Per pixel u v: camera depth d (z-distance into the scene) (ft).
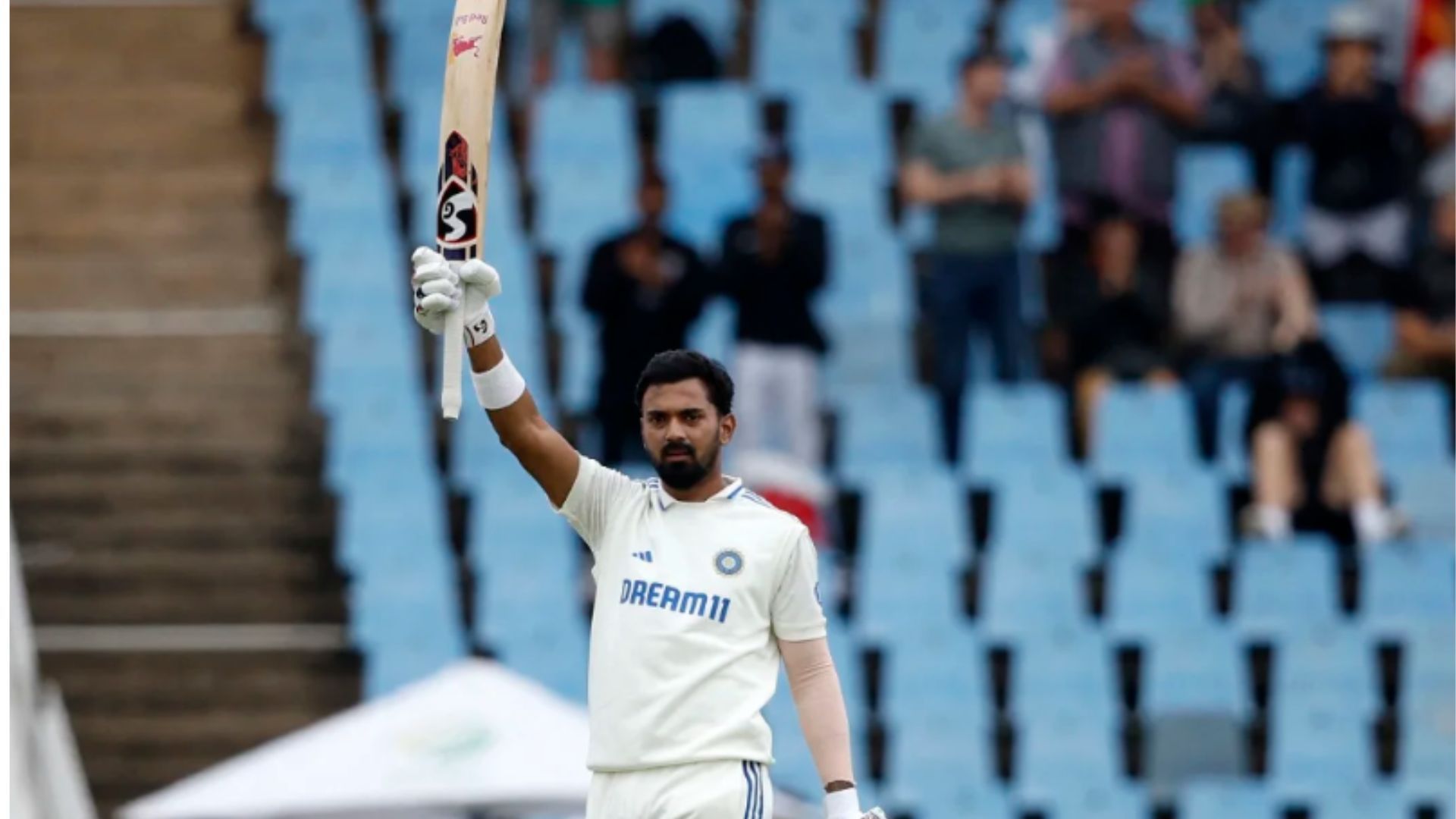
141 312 192.44
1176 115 194.49
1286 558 175.94
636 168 207.31
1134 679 171.94
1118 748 166.91
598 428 176.96
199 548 174.29
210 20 217.56
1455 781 170.19
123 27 216.33
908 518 177.47
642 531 67.77
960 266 184.44
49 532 174.19
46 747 137.49
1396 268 197.98
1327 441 177.88
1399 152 197.88
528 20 212.64
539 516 176.45
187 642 168.66
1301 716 170.81
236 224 199.82
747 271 177.27
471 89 67.87
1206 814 163.63
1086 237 192.44
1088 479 180.86
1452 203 198.18
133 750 163.63
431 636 169.37
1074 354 189.37
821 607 68.03
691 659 66.03
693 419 67.10
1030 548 177.88
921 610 173.17
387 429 181.98
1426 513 184.34
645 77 212.84
